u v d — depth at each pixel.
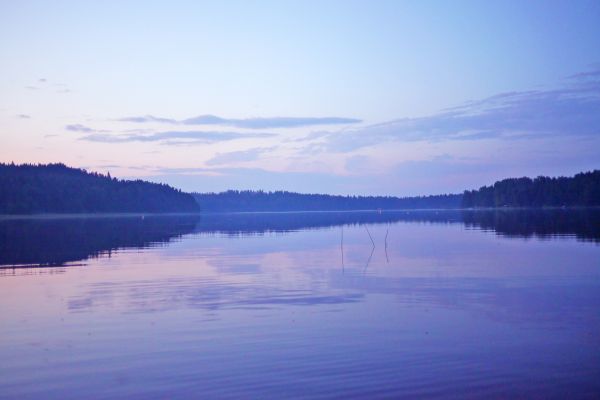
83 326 14.88
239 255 34.59
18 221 109.94
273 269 26.97
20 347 12.87
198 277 24.33
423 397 9.43
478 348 12.21
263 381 10.30
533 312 15.70
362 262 29.58
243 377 10.54
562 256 29.55
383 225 83.12
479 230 59.44
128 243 46.59
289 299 18.56
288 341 13.02
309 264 29.00
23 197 139.62
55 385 10.31
